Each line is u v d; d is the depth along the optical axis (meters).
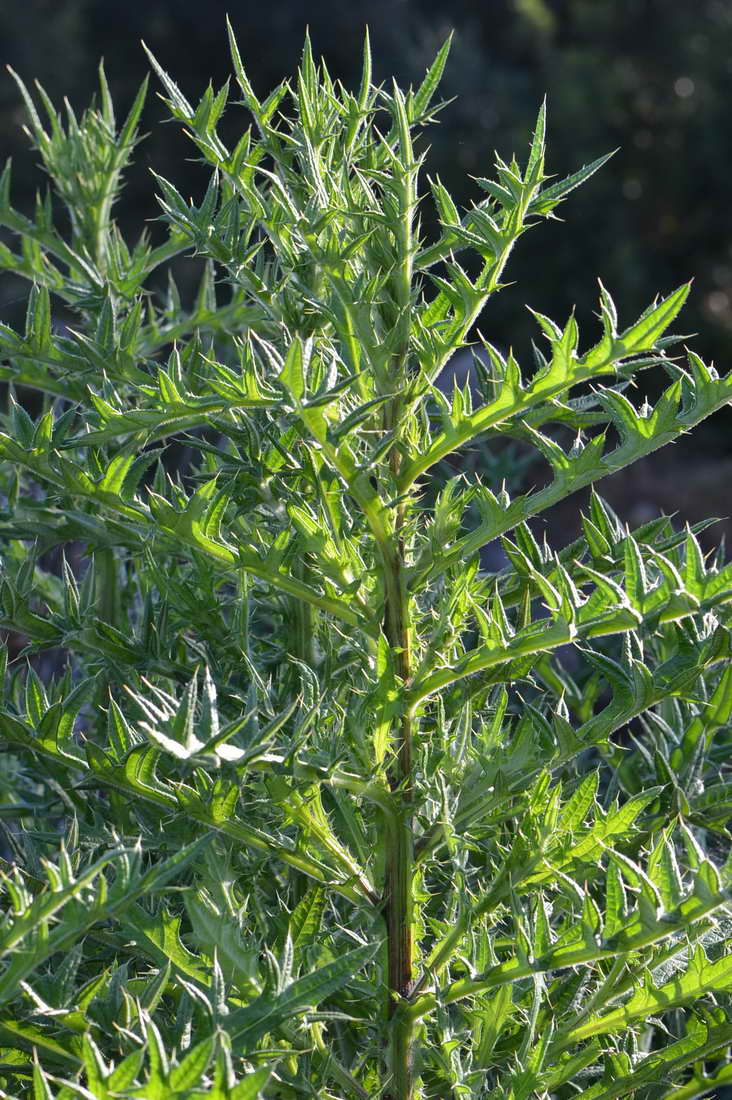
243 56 14.73
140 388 2.05
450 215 2.05
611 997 2.10
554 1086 2.11
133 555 2.35
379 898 2.10
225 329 2.50
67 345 2.27
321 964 2.08
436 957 2.08
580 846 2.10
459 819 2.13
